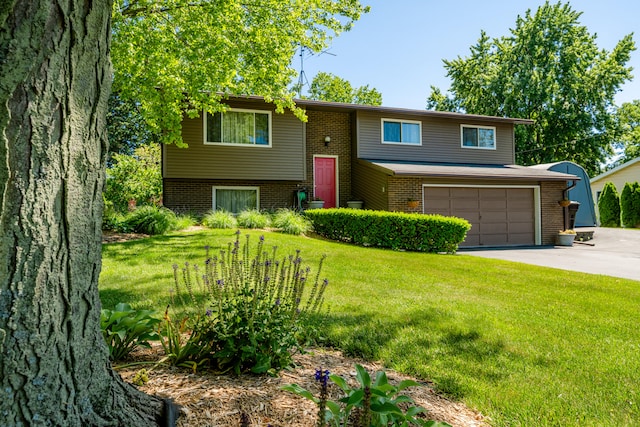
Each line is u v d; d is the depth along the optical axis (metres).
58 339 1.36
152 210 10.91
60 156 1.34
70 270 1.40
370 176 14.12
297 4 10.46
